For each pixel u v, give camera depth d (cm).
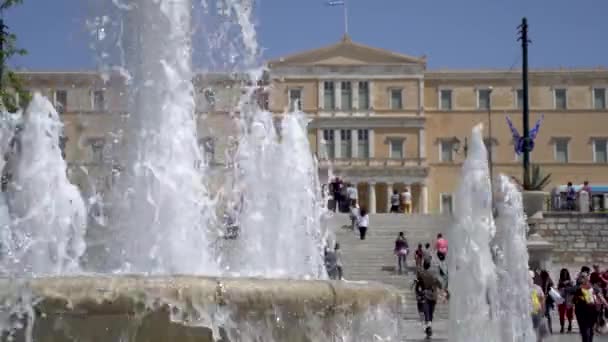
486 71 8281
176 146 1028
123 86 1062
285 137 1814
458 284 1477
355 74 8288
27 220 1485
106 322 610
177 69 1049
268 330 642
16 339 611
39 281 616
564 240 4147
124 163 1029
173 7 1052
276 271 1519
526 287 1803
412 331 2186
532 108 8281
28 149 1568
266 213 1680
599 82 8244
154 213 994
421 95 8250
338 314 677
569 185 4916
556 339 2069
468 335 1464
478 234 1489
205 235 1020
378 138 8244
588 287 1822
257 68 1298
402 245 3053
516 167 8169
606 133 8231
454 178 8244
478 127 1534
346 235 3606
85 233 1397
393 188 8206
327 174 8112
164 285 616
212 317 623
